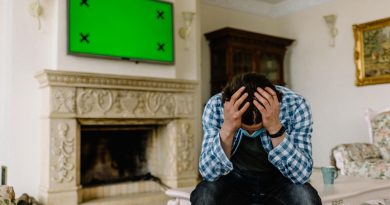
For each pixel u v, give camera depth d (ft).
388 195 7.34
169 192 6.54
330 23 16.48
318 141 17.22
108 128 12.02
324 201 6.06
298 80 18.17
